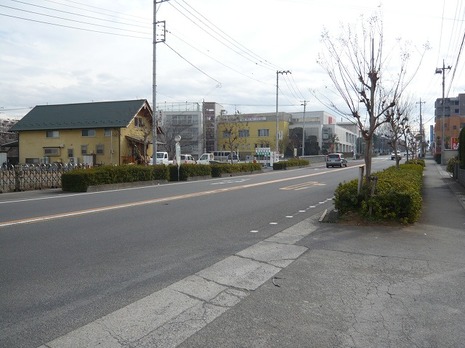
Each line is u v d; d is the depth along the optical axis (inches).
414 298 197.2
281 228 370.9
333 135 3567.9
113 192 740.0
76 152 1718.8
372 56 498.9
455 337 156.8
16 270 236.1
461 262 259.0
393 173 606.9
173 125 2810.0
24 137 1788.9
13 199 620.7
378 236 331.0
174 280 220.8
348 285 215.2
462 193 675.4
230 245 301.7
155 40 1154.7
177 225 382.9
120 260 258.8
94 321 168.4
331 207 516.4
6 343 149.1
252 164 1520.7
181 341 151.9
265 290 207.3
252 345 149.1
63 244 300.5
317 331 161.0
